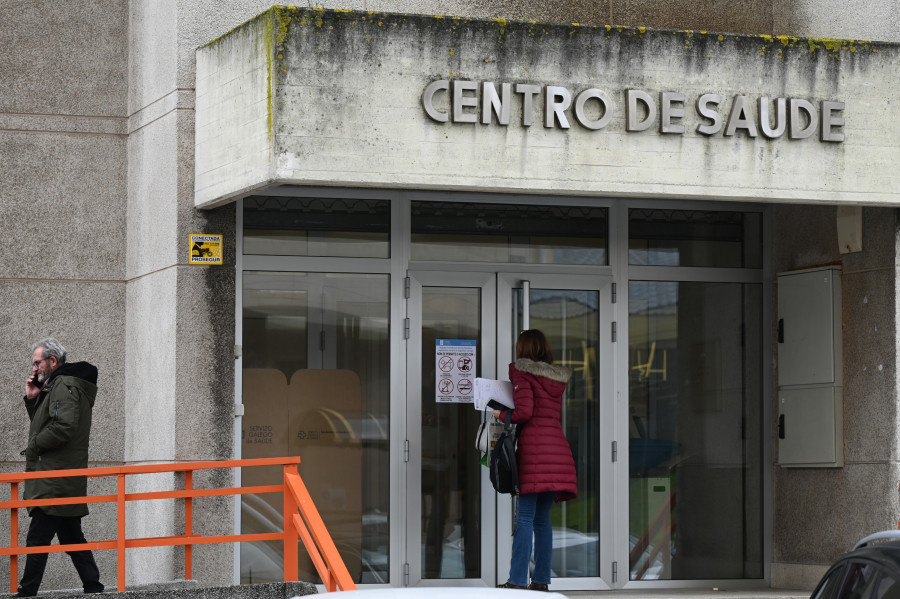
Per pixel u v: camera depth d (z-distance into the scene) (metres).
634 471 10.63
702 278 10.81
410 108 8.62
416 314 10.20
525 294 10.40
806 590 10.34
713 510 10.74
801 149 9.29
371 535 10.02
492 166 8.76
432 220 10.30
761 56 9.24
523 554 9.16
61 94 10.08
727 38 9.18
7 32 10.02
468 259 10.34
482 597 4.06
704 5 10.67
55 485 8.22
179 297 9.16
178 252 9.17
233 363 9.27
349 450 10.01
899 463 9.63
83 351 9.99
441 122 8.66
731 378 10.87
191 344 9.17
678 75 9.09
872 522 9.79
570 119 8.90
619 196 9.16
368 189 10.12
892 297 9.73
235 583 9.38
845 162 9.37
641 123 9.00
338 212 10.10
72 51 10.13
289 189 9.96
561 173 8.88
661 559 10.61
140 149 9.91
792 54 9.29
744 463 10.83
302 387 9.94
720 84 9.16
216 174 8.91
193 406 9.14
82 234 10.06
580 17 10.42
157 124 9.57
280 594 8.05
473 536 10.18
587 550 10.48
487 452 9.52
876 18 10.17
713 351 10.84
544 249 10.52
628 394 10.62
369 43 8.55
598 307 10.61
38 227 9.98
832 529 10.18
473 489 10.20
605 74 8.98
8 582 9.73
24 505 7.98
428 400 10.20
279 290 9.95
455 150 8.69
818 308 10.32
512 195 10.40
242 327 9.81
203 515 9.12
